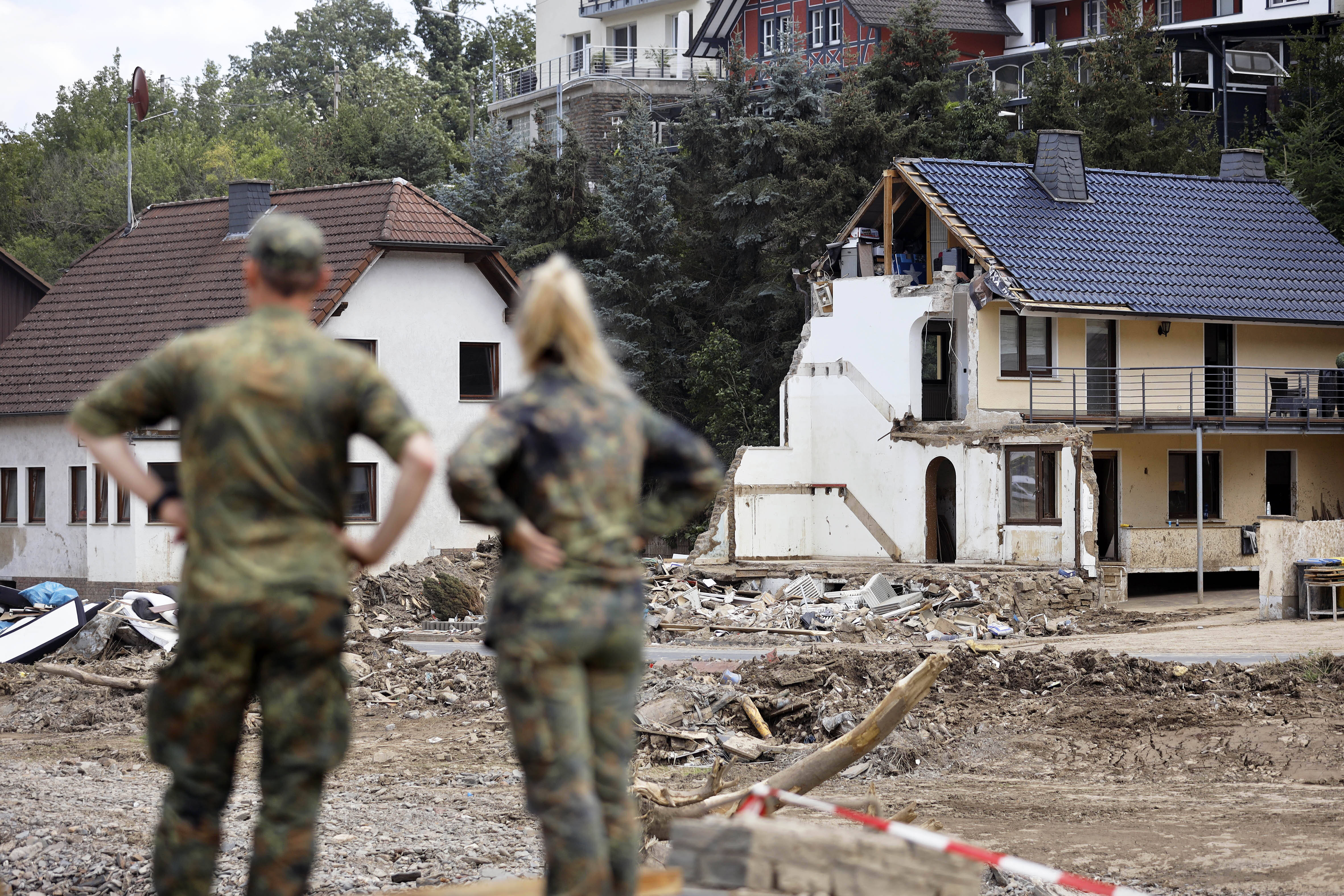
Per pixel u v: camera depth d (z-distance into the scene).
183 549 59.50
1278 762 26.59
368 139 125.44
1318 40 103.25
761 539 66.44
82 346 72.00
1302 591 48.72
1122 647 42.69
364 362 7.66
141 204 126.44
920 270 69.75
